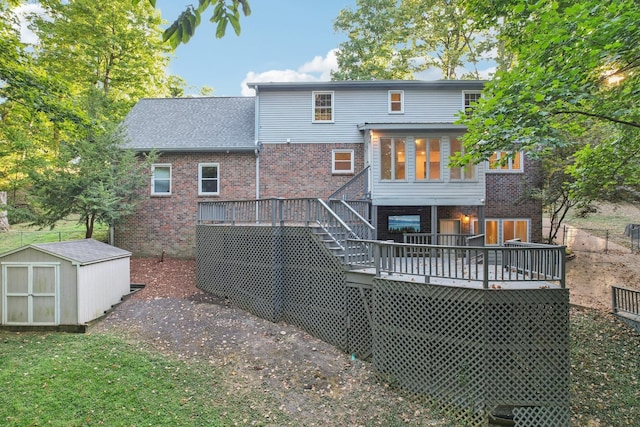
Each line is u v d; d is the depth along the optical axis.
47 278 8.92
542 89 6.17
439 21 21.45
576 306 10.76
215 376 7.18
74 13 17.62
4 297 8.90
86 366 7.00
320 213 9.26
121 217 14.16
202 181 14.82
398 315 7.17
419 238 12.92
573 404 7.01
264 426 5.89
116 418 5.74
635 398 7.19
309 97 14.92
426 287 6.83
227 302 10.70
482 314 6.28
